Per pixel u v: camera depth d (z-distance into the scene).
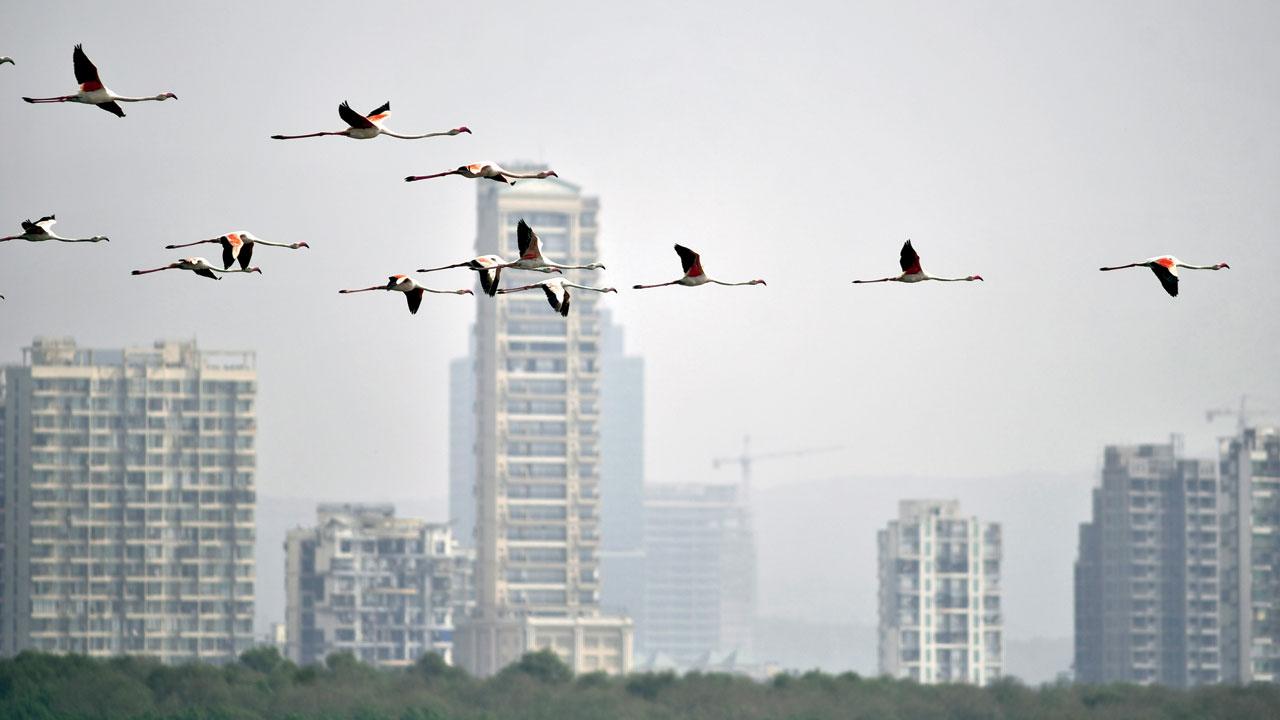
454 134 59.75
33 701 143.62
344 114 59.22
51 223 58.34
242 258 58.19
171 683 153.75
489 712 156.00
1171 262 59.59
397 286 59.72
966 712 162.38
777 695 166.00
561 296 59.56
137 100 57.47
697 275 60.69
